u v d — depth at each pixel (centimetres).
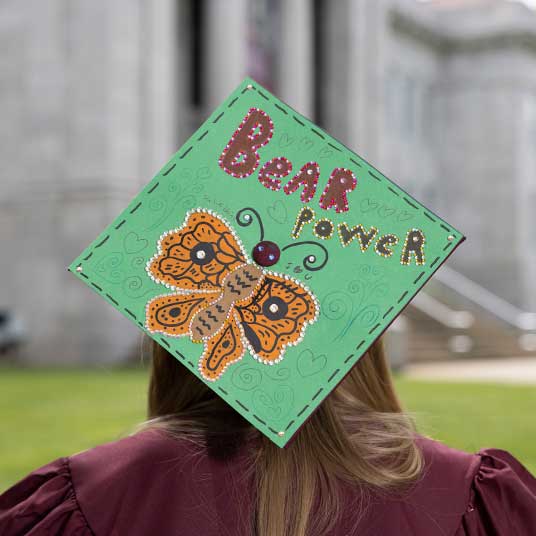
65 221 1905
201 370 152
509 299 3294
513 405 1055
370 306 156
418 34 3306
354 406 166
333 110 2508
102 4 1891
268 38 2336
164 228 162
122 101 1906
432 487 159
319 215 164
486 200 3347
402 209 165
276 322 155
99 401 1055
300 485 153
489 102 3347
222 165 168
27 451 688
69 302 1888
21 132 1977
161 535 149
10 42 2002
